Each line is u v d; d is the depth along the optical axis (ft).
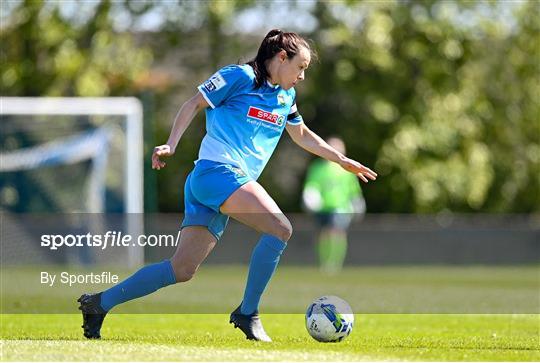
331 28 301.43
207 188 78.07
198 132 303.48
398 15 305.53
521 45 316.40
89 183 241.55
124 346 70.23
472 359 68.49
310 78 301.22
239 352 68.03
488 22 309.42
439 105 307.78
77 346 69.67
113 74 297.12
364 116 306.96
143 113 247.91
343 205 240.32
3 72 290.97
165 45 308.19
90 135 240.32
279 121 80.64
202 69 308.40
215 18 301.02
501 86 318.86
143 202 241.14
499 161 319.47
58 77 290.76
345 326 79.20
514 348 77.30
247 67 79.25
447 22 306.35
